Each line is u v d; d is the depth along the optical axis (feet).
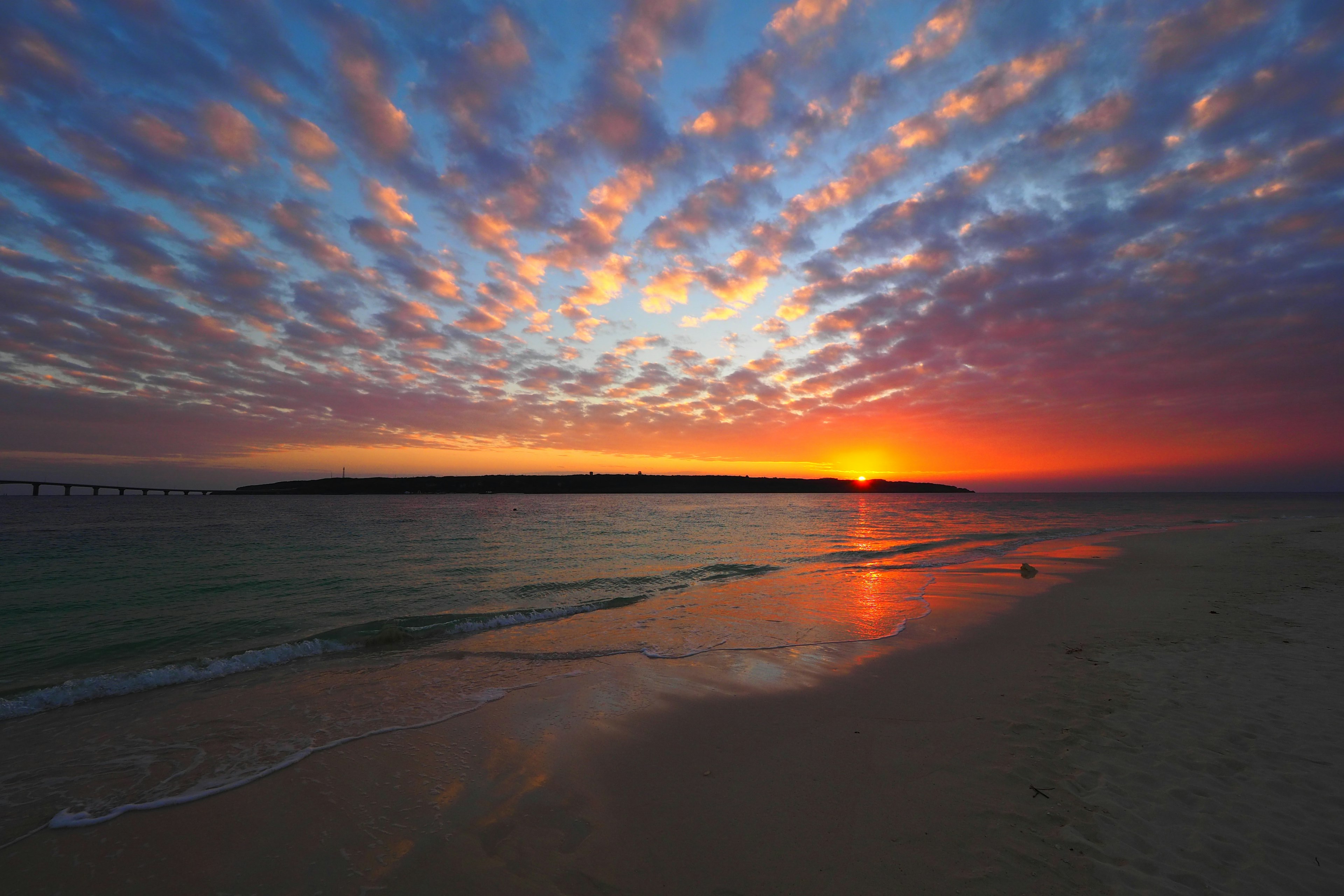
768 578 50.98
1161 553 64.34
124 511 186.70
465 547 76.28
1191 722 16.53
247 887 10.80
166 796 14.10
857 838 11.84
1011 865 10.58
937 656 25.63
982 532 110.22
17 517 148.46
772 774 14.84
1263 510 214.28
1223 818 11.69
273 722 18.79
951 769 14.57
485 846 11.96
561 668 24.62
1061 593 40.60
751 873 10.80
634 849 11.73
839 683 22.13
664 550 76.38
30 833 12.60
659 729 17.94
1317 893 9.42
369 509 203.31
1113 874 10.17
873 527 127.03
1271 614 30.40
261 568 55.83
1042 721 17.26
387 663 25.66
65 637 30.91
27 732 18.25
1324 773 13.35
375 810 13.42
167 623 34.01
